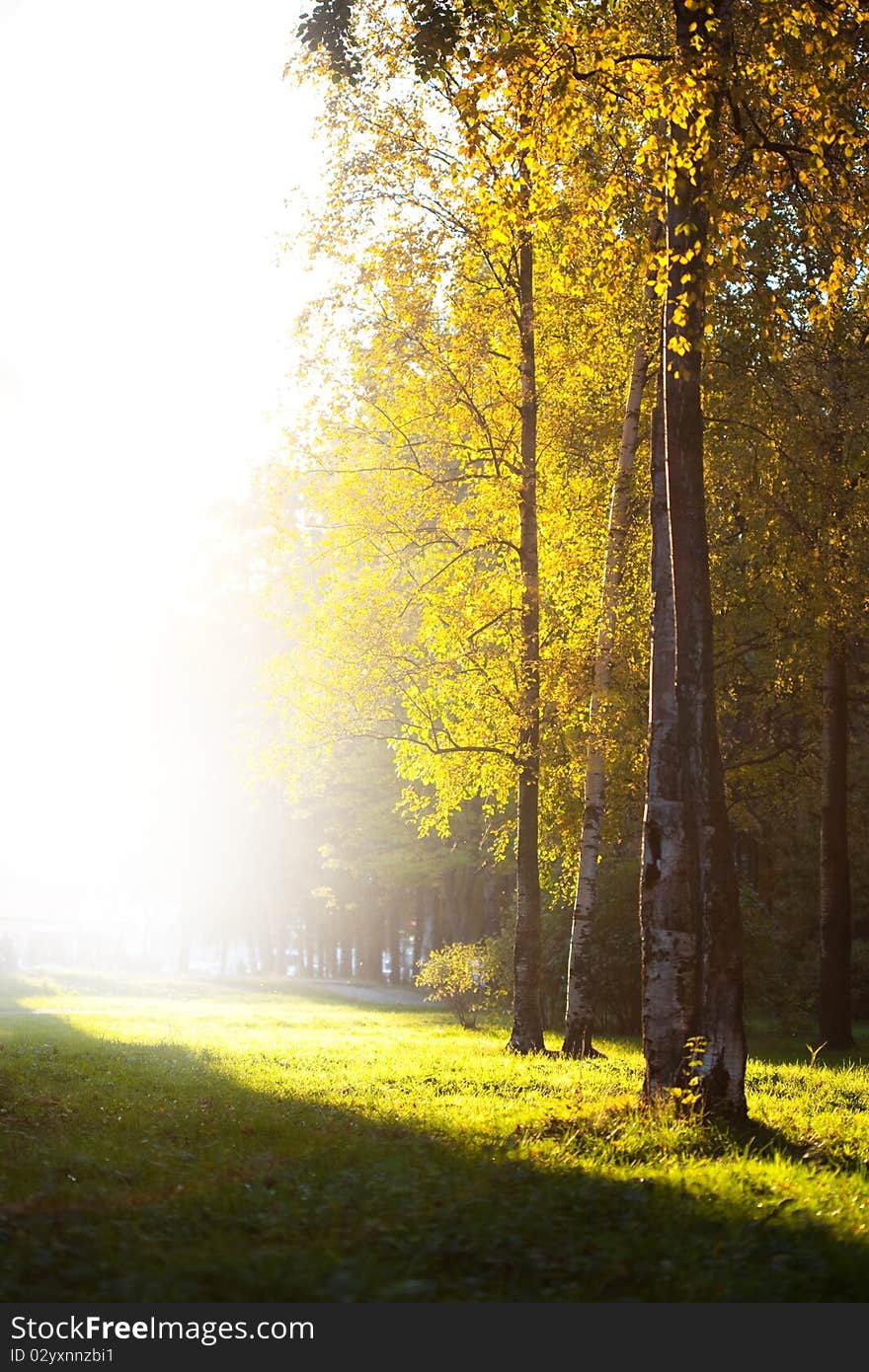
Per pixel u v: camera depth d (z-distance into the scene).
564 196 14.40
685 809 12.94
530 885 22.17
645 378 21.52
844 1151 11.09
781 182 13.05
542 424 22.33
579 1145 10.80
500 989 29.69
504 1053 21.56
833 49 11.79
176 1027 27.05
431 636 22.36
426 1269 6.68
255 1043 22.36
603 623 21.30
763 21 11.99
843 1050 26.89
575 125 11.77
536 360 22.44
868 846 35.53
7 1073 15.22
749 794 25.36
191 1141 10.78
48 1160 9.46
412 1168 9.34
